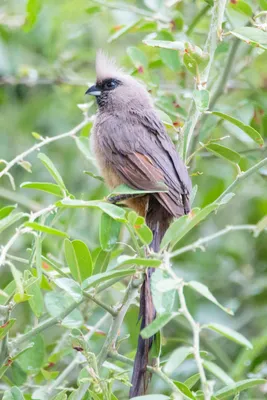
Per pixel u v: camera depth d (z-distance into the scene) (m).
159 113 10.05
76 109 14.26
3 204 13.46
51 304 7.20
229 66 10.41
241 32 8.45
